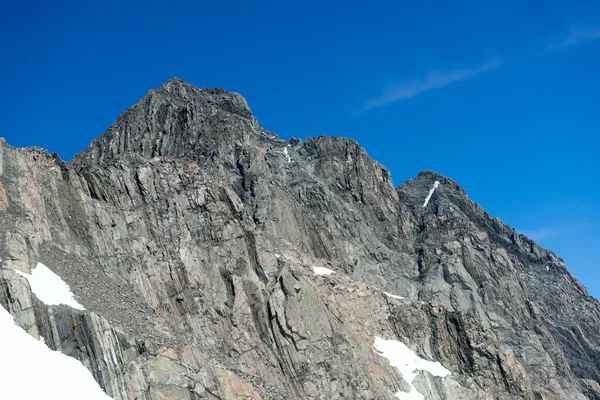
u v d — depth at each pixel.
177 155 144.50
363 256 142.12
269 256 110.88
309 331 104.00
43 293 77.44
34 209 89.00
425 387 113.38
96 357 73.94
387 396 107.12
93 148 151.75
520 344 138.62
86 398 70.00
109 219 96.94
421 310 127.06
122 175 109.19
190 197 112.00
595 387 142.50
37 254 83.12
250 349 97.62
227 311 99.94
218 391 81.19
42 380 69.31
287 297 104.50
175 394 76.94
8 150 92.88
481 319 140.25
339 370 103.44
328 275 123.31
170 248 101.06
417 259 150.25
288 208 133.88
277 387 95.31
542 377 133.50
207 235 108.81
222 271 104.81
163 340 80.94
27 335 72.75
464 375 121.62
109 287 87.12
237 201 115.12
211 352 92.31
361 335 115.81
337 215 146.88
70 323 74.81
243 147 141.62
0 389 66.38
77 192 96.81
